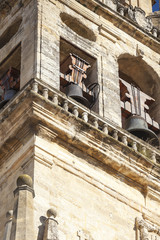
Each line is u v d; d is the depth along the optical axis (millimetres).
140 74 60031
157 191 52844
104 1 59250
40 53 53344
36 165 48938
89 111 52375
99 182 51031
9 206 49094
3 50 57219
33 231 44750
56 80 52906
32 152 49375
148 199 52375
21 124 50312
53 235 45562
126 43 58938
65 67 55844
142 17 60875
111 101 55156
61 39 55750
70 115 51031
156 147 56156
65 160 50344
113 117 54406
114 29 58594
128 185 52125
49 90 51250
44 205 47656
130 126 55594
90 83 55938
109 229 49656
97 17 58188
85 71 55500
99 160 51688
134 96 57344
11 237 44312
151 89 59938
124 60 59219
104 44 57531
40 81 51094
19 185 46250
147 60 59688
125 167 52031
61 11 56625
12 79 54938
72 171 50312
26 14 56281
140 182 52500
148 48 60156
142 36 59844
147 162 52781
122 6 60062
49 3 56281
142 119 56094
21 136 50344
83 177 50594
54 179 49312
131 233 50344
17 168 49844
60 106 51375
